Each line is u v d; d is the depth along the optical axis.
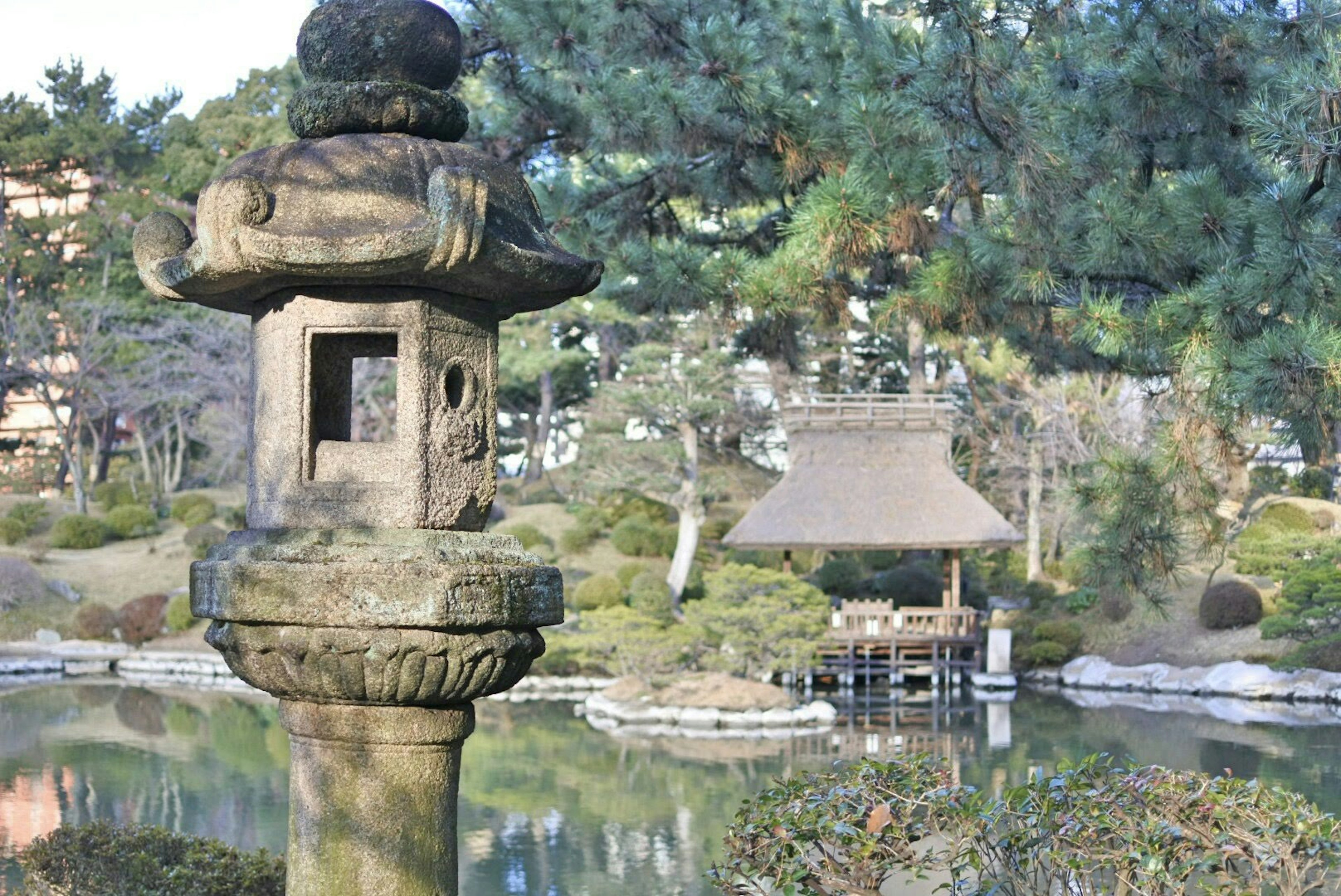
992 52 6.17
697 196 8.81
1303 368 5.45
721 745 17.42
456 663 3.95
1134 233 6.25
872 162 6.57
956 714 20.58
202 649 27.31
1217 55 6.46
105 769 15.09
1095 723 19.08
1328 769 14.34
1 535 33.19
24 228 38.25
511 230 4.25
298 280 4.06
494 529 32.91
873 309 7.79
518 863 10.81
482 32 8.96
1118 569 7.34
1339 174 5.76
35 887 7.12
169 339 34.56
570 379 38.97
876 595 27.58
